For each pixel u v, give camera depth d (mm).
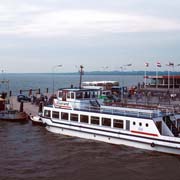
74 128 44781
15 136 46250
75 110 45062
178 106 53312
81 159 35094
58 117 47469
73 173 30719
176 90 86438
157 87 96062
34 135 46812
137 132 38688
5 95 73938
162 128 38312
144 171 31266
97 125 42562
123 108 42625
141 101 65625
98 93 50000
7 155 36594
